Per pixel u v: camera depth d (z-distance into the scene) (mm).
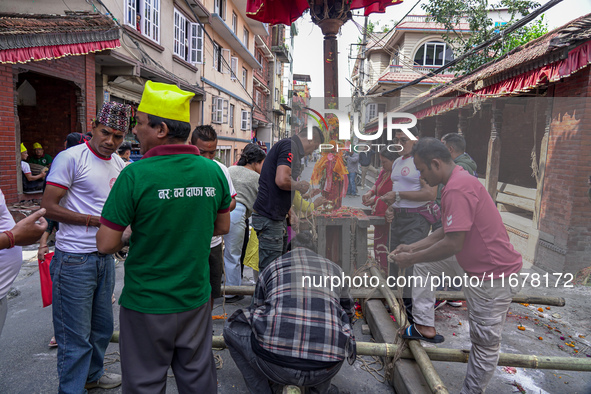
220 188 1890
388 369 2514
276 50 29906
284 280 1990
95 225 2150
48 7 7199
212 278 3045
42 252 2707
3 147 5777
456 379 2596
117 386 2449
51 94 7781
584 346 3002
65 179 2107
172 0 11180
